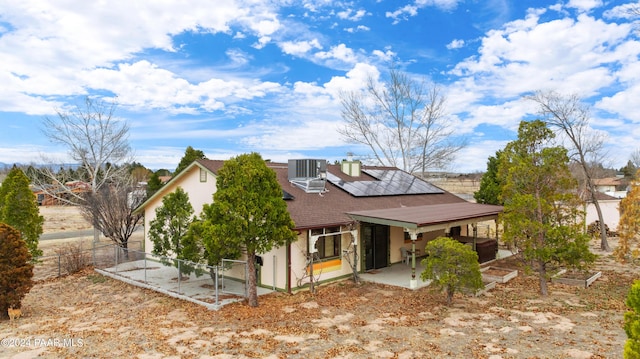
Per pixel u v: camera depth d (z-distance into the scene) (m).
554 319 10.09
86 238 28.36
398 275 15.05
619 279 14.73
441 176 34.75
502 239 13.18
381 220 13.81
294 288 12.88
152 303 11.87
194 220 13.38
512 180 13.55
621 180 48.78
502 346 8.30
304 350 8.19
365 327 9.57
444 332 9.20
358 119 32.88
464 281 10.95
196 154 27.88
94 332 9.37
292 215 13.03
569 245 12.05
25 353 8.14
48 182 27.31
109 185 23.47
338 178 19.89
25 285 10.74
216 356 7.90
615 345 8.29
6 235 10.66
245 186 10.73
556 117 21.59
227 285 13.79
